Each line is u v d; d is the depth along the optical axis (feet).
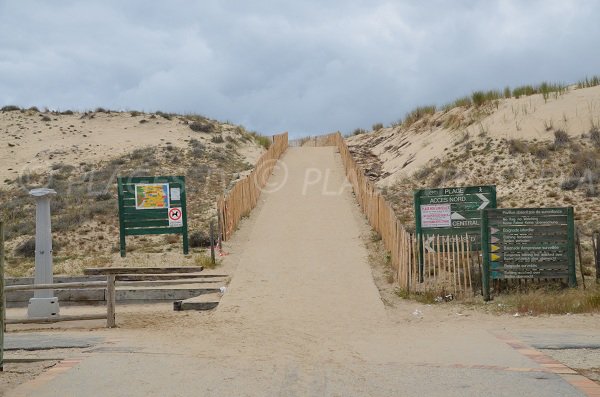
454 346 37.14
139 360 32.55
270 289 59.77
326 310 53.11
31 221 100.27
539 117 106.52
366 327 46.80
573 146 95.30
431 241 58.29
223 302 56.34
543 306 48.21
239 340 41.70
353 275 63.26
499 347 35.40
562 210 53.78
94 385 27.20
